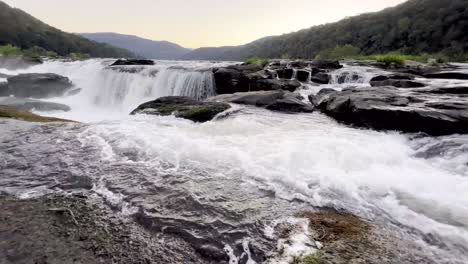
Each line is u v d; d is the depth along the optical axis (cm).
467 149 489
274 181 383
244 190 357
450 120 572
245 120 739
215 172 412
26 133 592
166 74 1523
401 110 621
